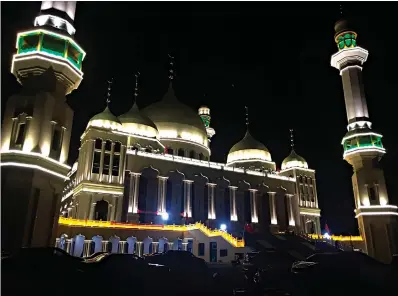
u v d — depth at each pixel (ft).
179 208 198.59
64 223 135.23
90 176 165.99
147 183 195.11
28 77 112.16
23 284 57.21
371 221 178.09
